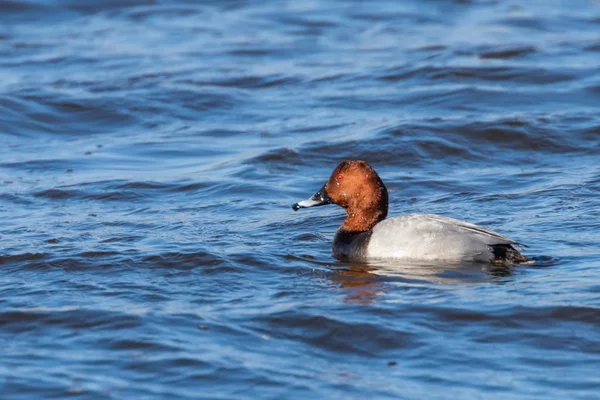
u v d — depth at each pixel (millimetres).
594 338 8688
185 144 18453
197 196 14945
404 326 8977
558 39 26625
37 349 8547
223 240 12234
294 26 29297
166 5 31859
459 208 13898
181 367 8125
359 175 11680
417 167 16719
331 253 11625
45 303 9734
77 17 30703
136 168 16797
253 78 23281
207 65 24703
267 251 11656
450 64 23438
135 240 12227
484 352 8453
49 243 12070
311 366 8234
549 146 17562
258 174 16125
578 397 7566
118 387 7762
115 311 9406
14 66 24781
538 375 7992
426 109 20250
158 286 10312
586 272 10367
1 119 19781
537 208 13609
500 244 10844
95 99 21047
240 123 19969
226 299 9852
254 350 8523
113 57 25688
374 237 11250
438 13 30719
